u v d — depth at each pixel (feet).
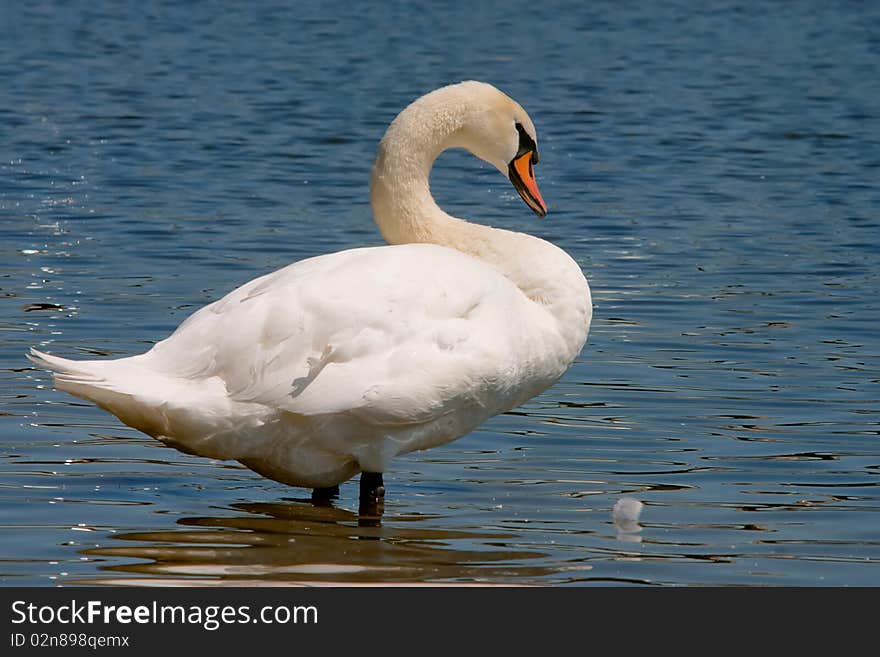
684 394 48.49
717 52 167.22
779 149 106.93
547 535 35.70
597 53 164.55
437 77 142.00
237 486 39.88
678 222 80.64
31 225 75.92
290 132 110.63
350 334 35.27
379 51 162.81
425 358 35.45
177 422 34.73
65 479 39.40
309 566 33.30
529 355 37.45
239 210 81.61
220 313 36.19
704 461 41.75
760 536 35.55
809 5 220.02
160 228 75.92
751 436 43.96
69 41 165.99
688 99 131.13
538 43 173.27
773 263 70.03
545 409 47.06
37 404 45.93
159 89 131.54
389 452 36.45
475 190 90.84
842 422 45.21
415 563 33.63
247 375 34.94
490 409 37.47
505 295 37.11
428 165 41.57
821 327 57.62
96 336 54.03
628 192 89.97
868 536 35.55
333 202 84.89
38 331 54.44
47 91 128.67
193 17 195.62
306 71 145.48
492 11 210.59
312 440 35.99
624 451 42.75
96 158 98.07
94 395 34.50
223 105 123.34
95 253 69.51
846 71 151.02
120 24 184.85
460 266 36.99
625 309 60.70
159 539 34.88
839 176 95.76
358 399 34.99
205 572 32.76
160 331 55.06
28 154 98.84
